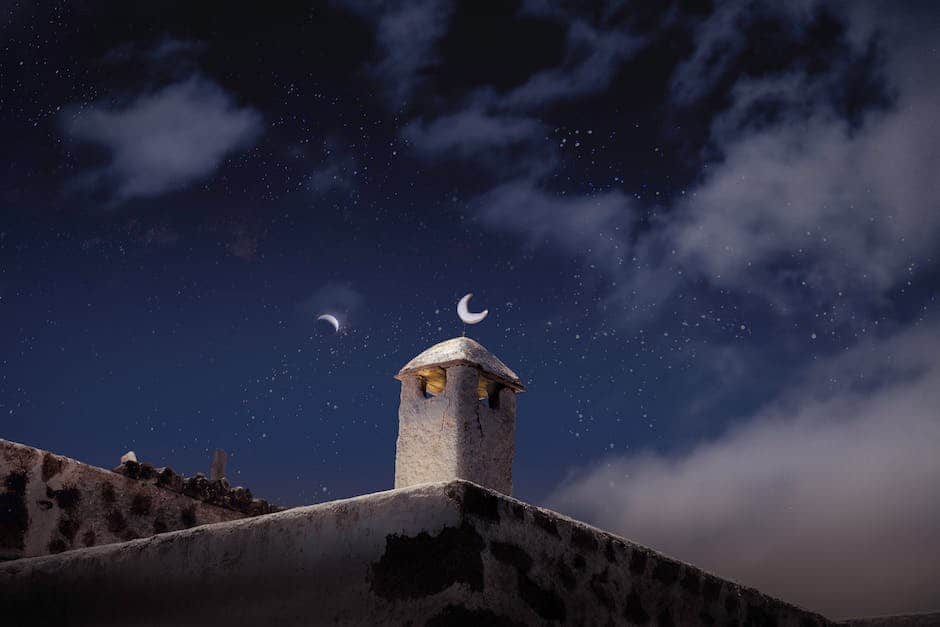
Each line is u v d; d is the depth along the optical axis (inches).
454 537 172.1
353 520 180.4
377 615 170.2
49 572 209.8
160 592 194.2
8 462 259.9
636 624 209.3
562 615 188.2
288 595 179.9
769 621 258.4
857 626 308.0
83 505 273.7
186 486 304.2
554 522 197.9
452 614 165.5
